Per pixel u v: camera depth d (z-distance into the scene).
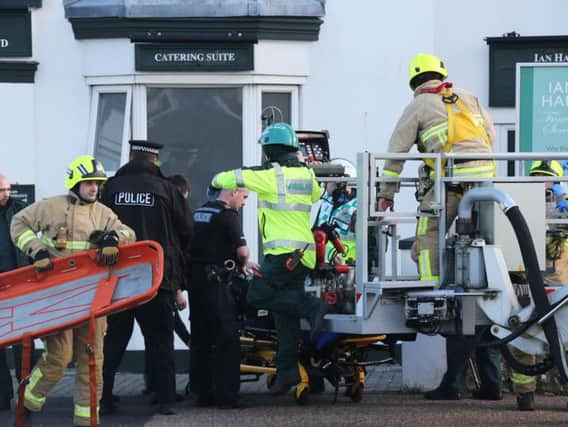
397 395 14.53
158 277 10.49
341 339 12.97
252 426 12.13
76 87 17.31
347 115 17.45
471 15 17.94
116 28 17.00
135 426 12.20
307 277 13.02
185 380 16.41
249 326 13.73
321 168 13.22
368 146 17.45
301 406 13.48
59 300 11.02
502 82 17.91
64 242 11.50
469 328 10.95
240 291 13.64
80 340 11.43
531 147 15.17
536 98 15.13
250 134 17.23
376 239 12.58
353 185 13.81
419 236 11.53
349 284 12.43
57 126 17.34
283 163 12.51
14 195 17.28
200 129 17.38
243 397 14.43
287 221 12.33
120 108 17.34
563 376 10.58
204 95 17.36
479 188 10.92
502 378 14.70
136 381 16.33
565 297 10.46
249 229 17.34
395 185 11.67
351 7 17.38
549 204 12.89
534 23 17.95
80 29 17.12
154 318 12.88
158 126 17.36
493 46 17.89
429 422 12.33
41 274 11.23
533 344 10.85
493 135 12.02
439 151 11.52
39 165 17.34
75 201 11.69
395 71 17.47
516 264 11.05
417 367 14.82
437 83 11.80
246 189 13.16
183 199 13.12
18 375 14.09
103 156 17.38
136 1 16.88
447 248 11.23
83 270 11.26
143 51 17.00
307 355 13.38
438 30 18.00
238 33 16.98
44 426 12.35
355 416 12.72
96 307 10.49
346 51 17.38
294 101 17.44
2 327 10.76
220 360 13.29
